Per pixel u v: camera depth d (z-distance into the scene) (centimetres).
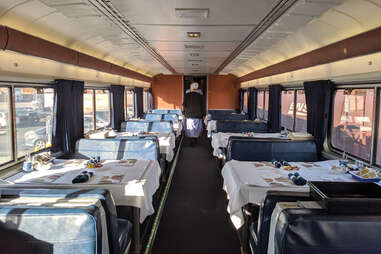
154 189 359
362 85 392
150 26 362
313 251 174
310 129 514
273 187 295
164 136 638
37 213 178
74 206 187
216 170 677
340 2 249
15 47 293
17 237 180
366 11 285
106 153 458
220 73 1320
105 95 735
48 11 302
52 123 459
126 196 298
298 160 459
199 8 286
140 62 817
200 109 950
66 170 351
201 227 388
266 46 507
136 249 320
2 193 220
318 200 202
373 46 296
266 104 915
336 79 441
